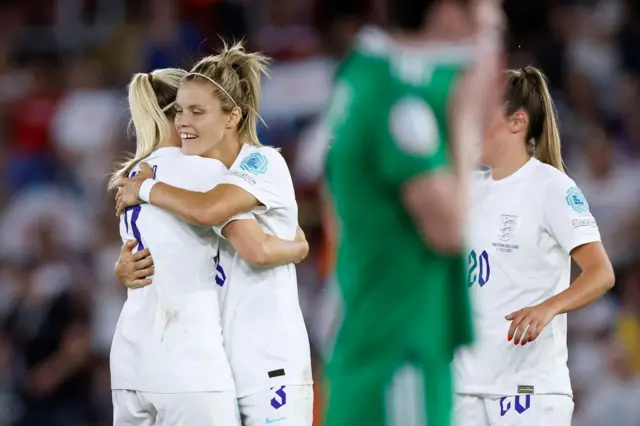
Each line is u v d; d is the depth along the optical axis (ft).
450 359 34.91
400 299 33.83
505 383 54.90
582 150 126.93
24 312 105.40
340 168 33.47
